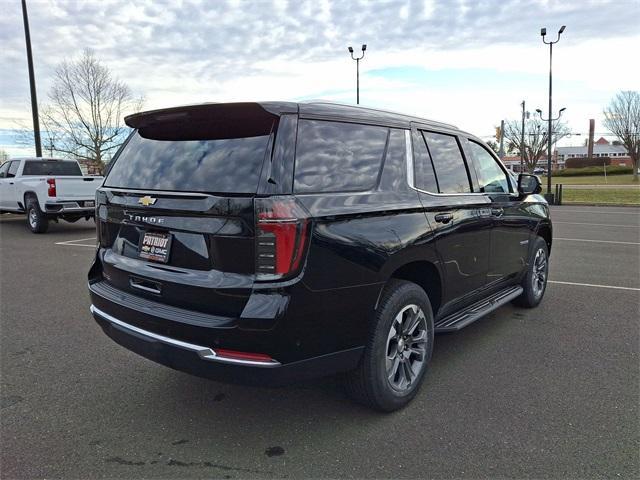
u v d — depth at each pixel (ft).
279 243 8.50
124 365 13.61
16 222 51.75
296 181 8.98
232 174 9.12
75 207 40.34
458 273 12.96
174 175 10.07
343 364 9.73
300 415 10.91
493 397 11.71
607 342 15.35
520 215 16.74
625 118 155.94
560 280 24.02
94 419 10.73
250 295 8.57
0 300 19.97
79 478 8.73
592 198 90.33
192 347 9.01
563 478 8.68
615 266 27.63
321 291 9.00
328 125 9.95
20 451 9.51
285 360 8.78
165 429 10.33
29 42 59.93
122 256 11.06
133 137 11.96
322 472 8.88
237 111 9.41
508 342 15.38
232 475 8.82
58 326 16.80
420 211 11.39
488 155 15.78
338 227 9.31
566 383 12.45
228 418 10.79
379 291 10.10
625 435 10.03
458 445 9.70
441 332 12.60
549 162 84.33
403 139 11.77
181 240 9.57
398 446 9.68
